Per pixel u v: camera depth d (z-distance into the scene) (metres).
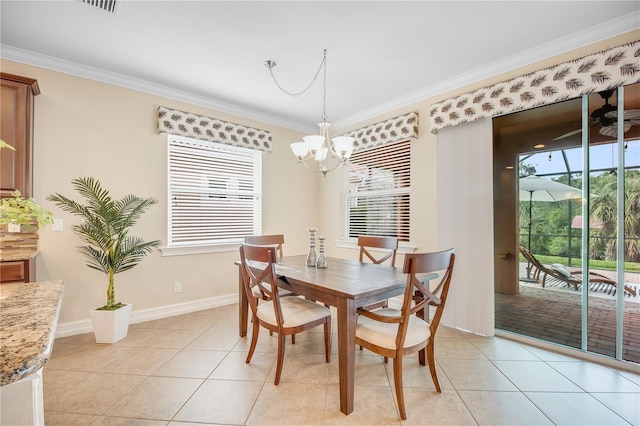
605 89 2.07
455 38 2.27
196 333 2.73
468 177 2.83
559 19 2.04
